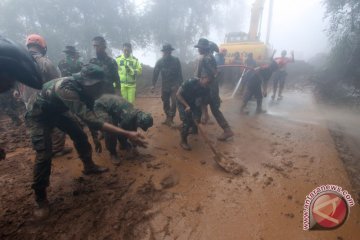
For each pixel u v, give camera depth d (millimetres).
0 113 7012
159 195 3230
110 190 3326
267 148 4559
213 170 3822
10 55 1614
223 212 2926
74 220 2809
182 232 2660
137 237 2602
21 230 2670
